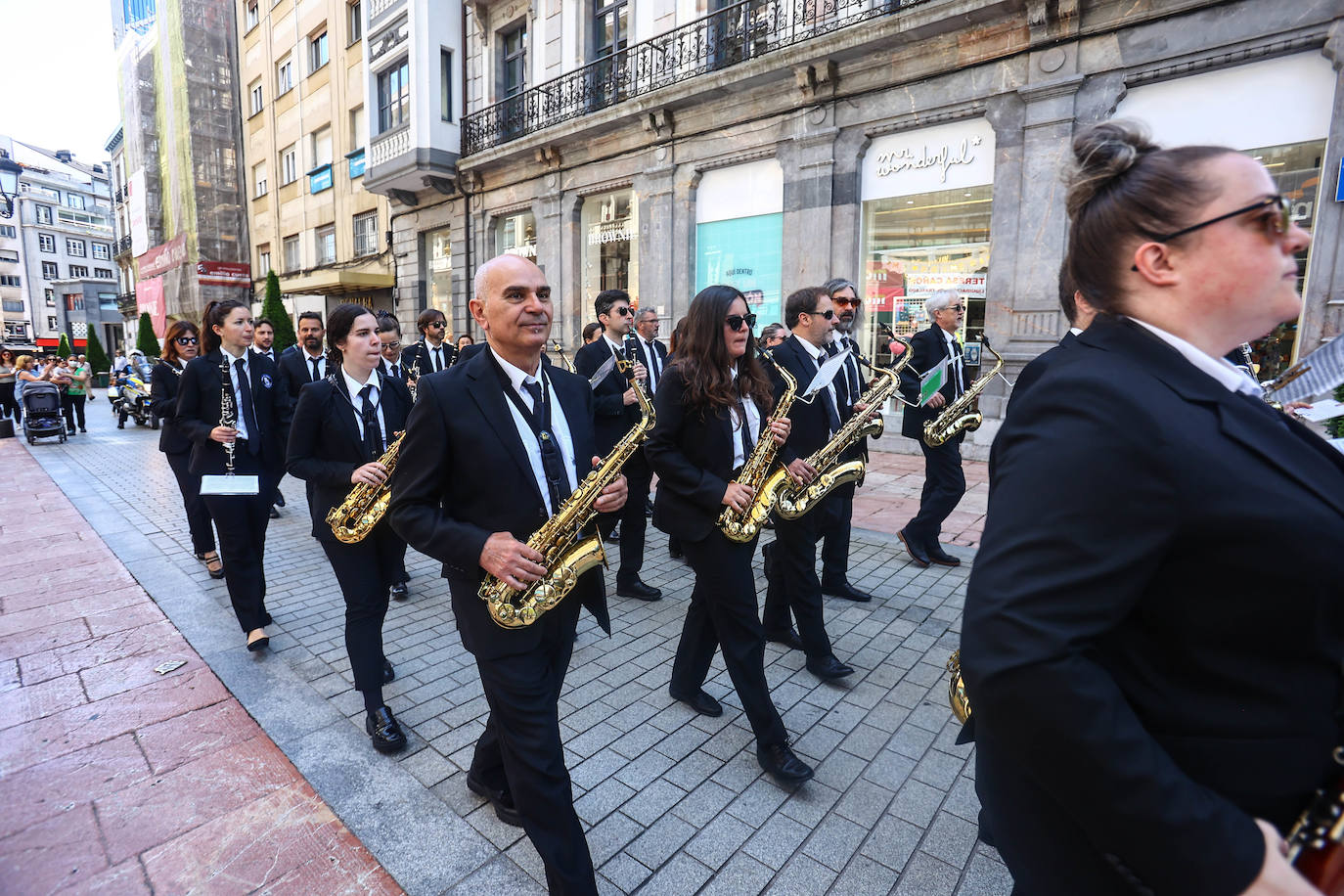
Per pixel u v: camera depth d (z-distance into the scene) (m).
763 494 2.84
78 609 4.46
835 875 2.18
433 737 3.00
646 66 11.82
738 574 2.64
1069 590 0.84
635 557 4.68
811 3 9.70
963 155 8.74
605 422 5.22
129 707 3.25
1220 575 0.85
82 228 81.50
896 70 8.99
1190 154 0.97
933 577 4.85
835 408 3.96
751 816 2.46
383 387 3.39
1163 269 0.98
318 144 22.05
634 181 12.32
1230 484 0.82
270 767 2.79
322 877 2.20
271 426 4.05
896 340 5.02
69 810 2.53
